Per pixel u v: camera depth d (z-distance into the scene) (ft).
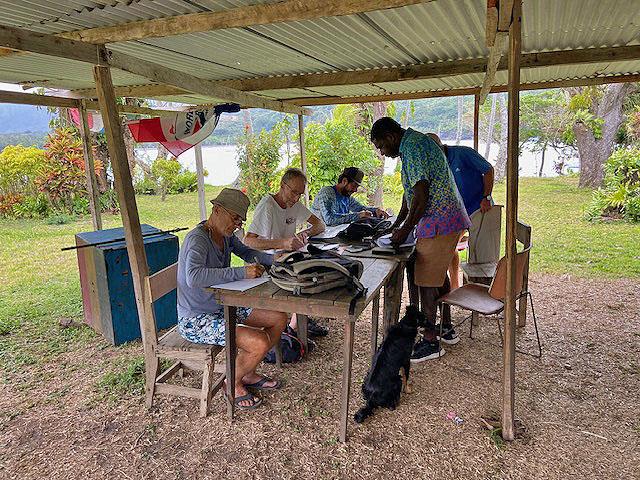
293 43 11.77
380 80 15.39
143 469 7.86
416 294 12.09
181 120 18.02
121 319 12.89
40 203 38.40
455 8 9.30
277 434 8.69
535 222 30.78
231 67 15.05
